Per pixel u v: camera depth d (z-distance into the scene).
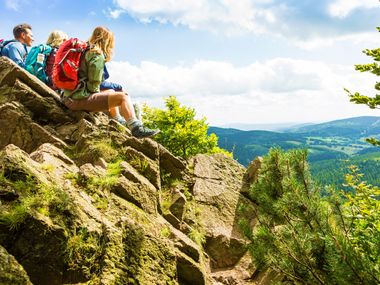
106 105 3.24
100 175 2.50
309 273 2.12
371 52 2.53
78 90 3.20
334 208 2.10
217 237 3.04
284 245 2.19
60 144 3.00
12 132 3.01
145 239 1.98
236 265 2.95
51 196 1.78
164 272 1.94
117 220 2.17
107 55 3.29
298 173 2.36
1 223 1.56
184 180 3.47
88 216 1.90
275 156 2.54
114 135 3.11
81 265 1.69
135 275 1.80
